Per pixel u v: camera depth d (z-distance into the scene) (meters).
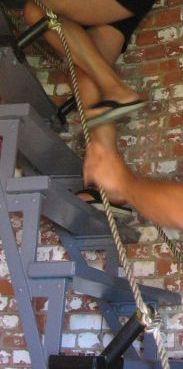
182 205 1.47
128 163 2.82
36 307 2.74
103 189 1.67
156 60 2.92
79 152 2.90
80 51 2.43
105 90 2.40
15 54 2.42
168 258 2.66
